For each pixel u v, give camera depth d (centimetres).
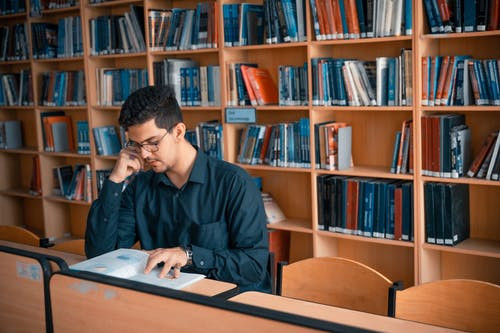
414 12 331
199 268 217
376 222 361
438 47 357
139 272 201
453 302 199
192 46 421
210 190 234
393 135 381
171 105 219
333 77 366
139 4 470
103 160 499
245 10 395
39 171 541
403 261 390
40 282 193
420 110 336
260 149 403
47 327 193
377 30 345
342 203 373
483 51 342
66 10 498
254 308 149
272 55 418
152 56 442
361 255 405
